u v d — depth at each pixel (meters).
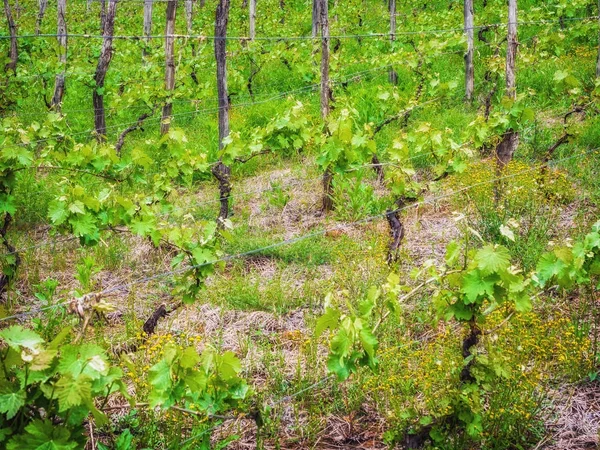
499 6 16.42
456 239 6.26
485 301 3.73
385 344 4.52
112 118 11.98
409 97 10.80
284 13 21.55
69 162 5.70
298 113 6.67
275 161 9.16
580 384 4.20
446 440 3.56
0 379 2.39
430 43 11.02
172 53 9.74
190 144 9.85
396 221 5.82
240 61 13.61
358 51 15.34
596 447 3.67
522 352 3.88
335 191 7.15
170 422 3.68
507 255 3.12
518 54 9.94
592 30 12.95
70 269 6.27
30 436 2.40
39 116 11.58
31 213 7.34
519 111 6.86
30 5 25.97
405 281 5.48
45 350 2.40
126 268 6.26
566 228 6.25
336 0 19.27
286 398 4.09
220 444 3.49
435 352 4.12
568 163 7.75
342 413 4.09
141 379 4.14
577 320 4.61
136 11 25.59
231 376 3.01
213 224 4.78
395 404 3.74
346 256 6.01
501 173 6.88
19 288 5.89
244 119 10.88
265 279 5.91
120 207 4.92
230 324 5.16
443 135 6.79
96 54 13.04
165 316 5.25
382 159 8.59
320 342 4.73
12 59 11.51
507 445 3.62
